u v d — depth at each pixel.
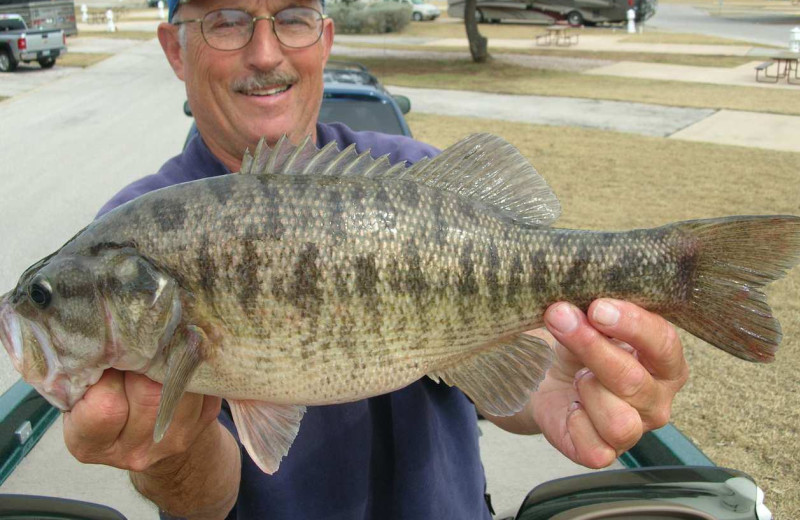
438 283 0.78
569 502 0.90
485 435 1.29
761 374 1.77
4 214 3.12
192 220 0.76
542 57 9.11
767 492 1.38
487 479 1.18
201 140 0.98
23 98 6.50
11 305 0.77
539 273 0.80
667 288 0.81
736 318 0.80
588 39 11.24
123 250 0.76
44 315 0.76
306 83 0.97
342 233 0.76
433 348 0.79
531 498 0.92
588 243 0.81
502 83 7.01
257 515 0.89
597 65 8.34
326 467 0.90
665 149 4.20
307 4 0.95
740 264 0.80
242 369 0.76
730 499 0.88
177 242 0.75
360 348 0.77
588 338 0.75
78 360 0.76
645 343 0.76
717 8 17.75
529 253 0.80
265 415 0.79
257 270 0.75
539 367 0.82
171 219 0.76
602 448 0.78
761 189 3.32
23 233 2.87
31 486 1.11
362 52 9.73
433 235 0.78
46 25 11.85
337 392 0.78
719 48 9.83
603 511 0.86
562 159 3.94
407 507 0.89
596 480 0.92
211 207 0.76
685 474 0.92
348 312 0.77
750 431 1.54
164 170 0.95
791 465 1.44
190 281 0.75
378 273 0.77
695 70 7.77
